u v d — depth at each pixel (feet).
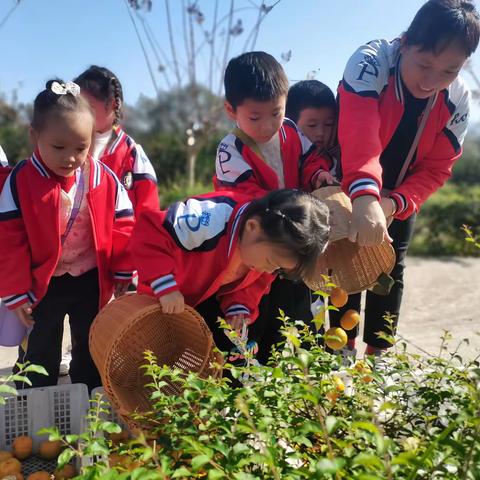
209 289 7.24
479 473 3.87
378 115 7.77
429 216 23.59
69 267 8.23
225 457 4.26
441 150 8.61
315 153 9.00
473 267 20.17
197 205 6.98
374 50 8.06
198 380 5.07
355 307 9.66
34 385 8.16
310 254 6.21
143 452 4.22
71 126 7.16
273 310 8.73
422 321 14.16
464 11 7.13
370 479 3.32
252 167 8.39
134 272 8.62
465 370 5.71
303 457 4.49
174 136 37.70
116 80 9.41
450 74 7.43
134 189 9.57
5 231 7.60
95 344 6.63
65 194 7.85
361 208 6.88
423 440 4.70
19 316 7.80
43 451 6.95
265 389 4.92
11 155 35.91
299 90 9.98
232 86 8.16
